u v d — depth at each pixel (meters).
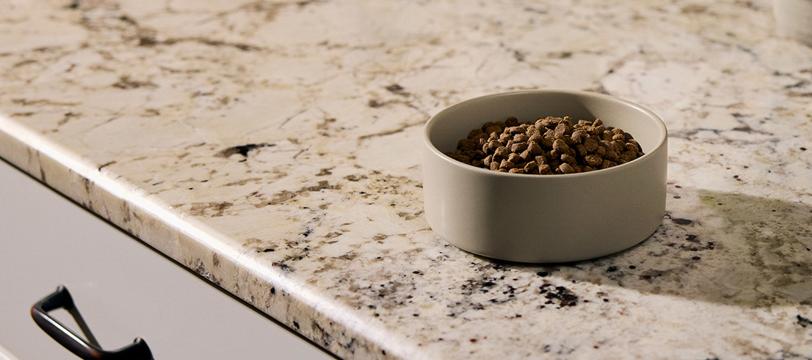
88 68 1.25
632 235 0.87
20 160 1.11
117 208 1.00
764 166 0.98
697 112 1.08
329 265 0.88
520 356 0.78
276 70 1.22
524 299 0.83
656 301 0.82
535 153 0.88
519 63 1.20
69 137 1.09
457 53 1.23
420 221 0.93
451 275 0.86
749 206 0.92
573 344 0.79
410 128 1.08
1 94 1.19
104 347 1.11
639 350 0.78
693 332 0.79
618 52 1.21
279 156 1.04
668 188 0.96
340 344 0.83
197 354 0.98
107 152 1.06
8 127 1.12
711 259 0.86
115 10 1.42
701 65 1.17
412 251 0.89
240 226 0.93
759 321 0.80
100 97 1.17
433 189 0.89
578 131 0.89
